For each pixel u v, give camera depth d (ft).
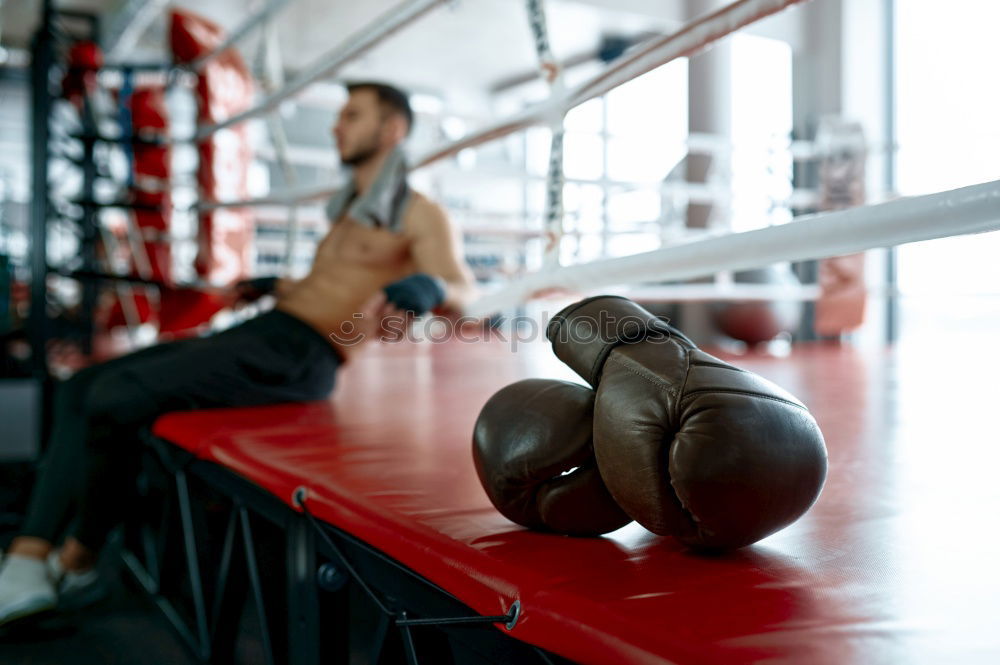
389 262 6.84
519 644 2.41
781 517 2.46
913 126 20.67
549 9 26.73
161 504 6.29
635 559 2.60
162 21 23.06
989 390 8.65
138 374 5.95
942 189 2.97
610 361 2.68
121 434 5.88
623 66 4.97
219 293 10.75
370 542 3.18
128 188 12.43
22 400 11.39
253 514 4.49
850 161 16.84
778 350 15.47
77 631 5.71
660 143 15.25
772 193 17.22
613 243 18.94
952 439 5.27
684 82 22.02
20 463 10.80
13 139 32.60
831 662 1.81
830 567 2.53
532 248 19.42
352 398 7.62
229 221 11.80
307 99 14.39
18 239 22.86
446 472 4.00
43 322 10.39
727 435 2.36
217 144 11.47
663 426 2.47
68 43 11.89
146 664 5.10
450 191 35.60
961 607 2.16
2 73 21.30
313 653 3.67
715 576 2.42
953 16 19.15
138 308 14.11
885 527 3.04
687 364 2.55
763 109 22.66
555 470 2.76
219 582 4.75
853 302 16.43
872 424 6.03
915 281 17.44
